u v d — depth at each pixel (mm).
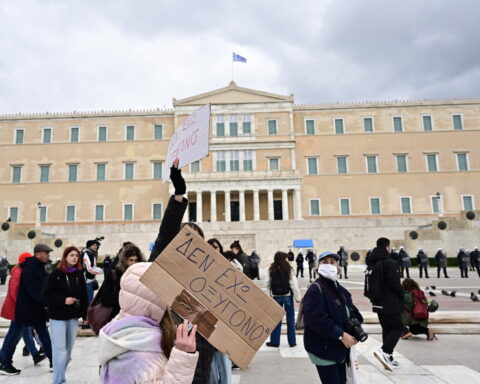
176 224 3914
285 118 57406
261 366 7270
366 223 43656
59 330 6012
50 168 57469
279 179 53344
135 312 2461
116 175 57344
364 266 36906
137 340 2232
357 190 56188
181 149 4359
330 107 58469
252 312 2678
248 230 43281
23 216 56031
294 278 8648
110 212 56375
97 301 4797
